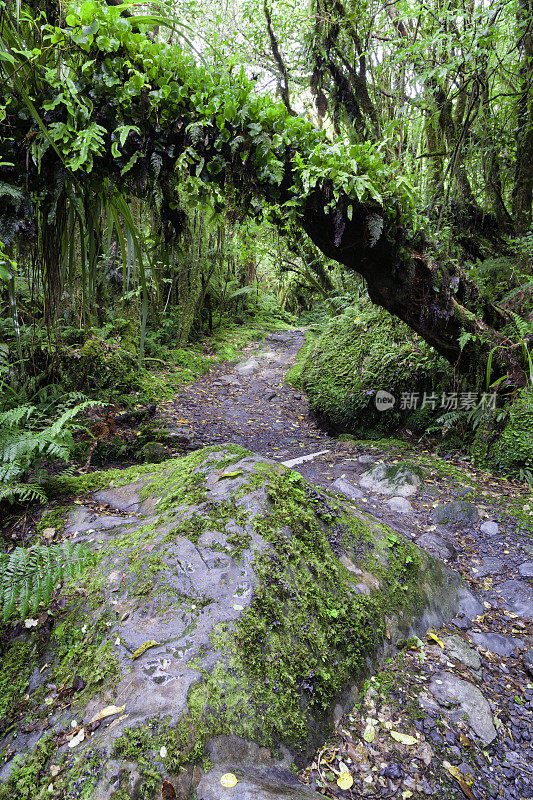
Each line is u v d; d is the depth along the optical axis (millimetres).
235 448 2535
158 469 3002
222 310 12312
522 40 5203
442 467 4059
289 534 1940
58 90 2133
